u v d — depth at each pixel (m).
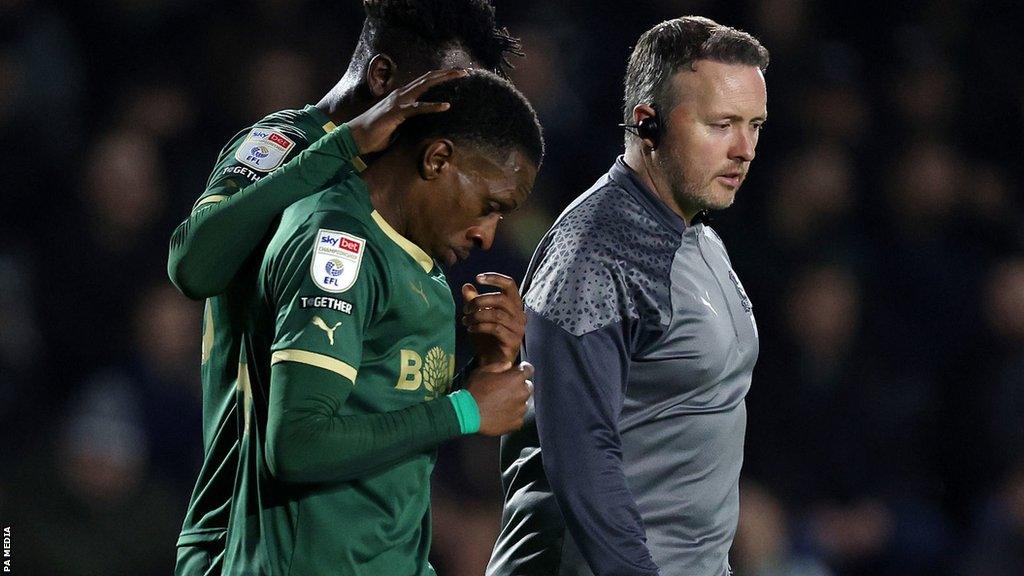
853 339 26.25
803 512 24.12
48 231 25.94
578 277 11.76
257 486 10.56
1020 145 31.73
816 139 29.59
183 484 23.88
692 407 12.16
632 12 30.06
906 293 28.44
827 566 24.30
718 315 12.20
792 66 30.05
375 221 10.46
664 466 12.16
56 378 24.94
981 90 32.06
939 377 27.73
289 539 10.34
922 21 32.47
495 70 12.80
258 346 10.59
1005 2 33.00
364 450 9.94
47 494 22.41
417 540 10.96
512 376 10.75
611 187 12.27
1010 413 27.09
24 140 26.97
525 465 12.52
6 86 27.41
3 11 28.42
